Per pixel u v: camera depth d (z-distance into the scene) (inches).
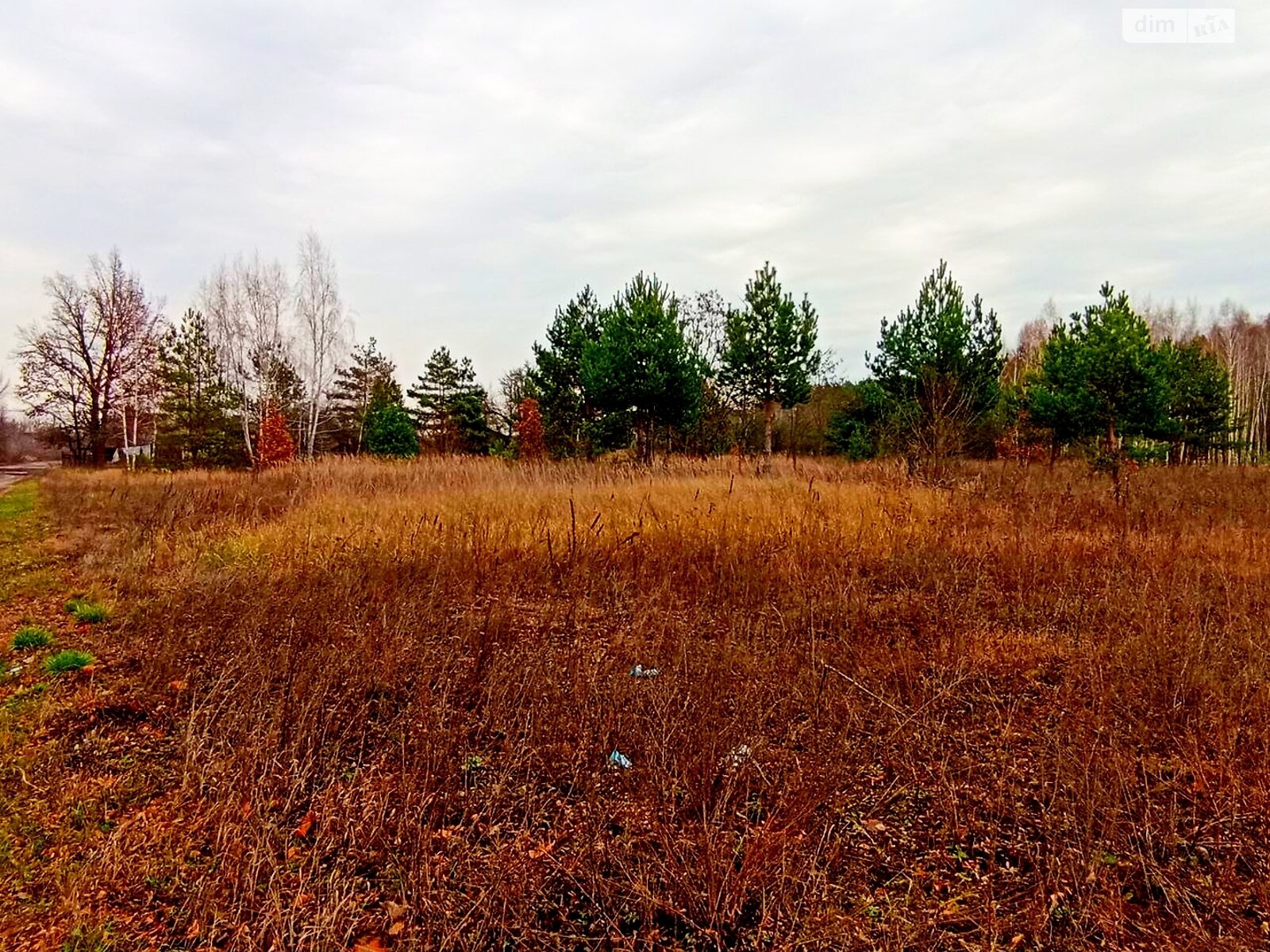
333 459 806.5
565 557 291.0
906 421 586.2
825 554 286.2
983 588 251.1
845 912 102.6
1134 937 96.0
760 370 745.6
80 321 1285.7
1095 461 597.9
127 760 142.9
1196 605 206.1
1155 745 145.1
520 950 97.0
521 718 155.2
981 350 669.9
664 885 106.0
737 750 140.1
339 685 171.0
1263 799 121.4
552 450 944.3
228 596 228.4
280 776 131.8
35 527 457.1
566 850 117.1
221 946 96.4
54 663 187.6
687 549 292.5
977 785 131.6
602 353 724.7
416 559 280.8
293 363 1151.0
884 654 189.8
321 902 102.5
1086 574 255.1
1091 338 626.2
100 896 105.0
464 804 127.7
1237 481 563.5
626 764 140.0
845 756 138.5
